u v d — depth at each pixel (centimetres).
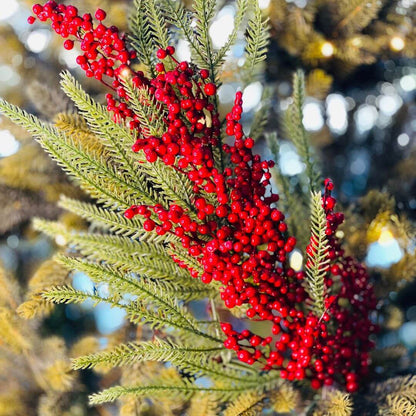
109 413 129
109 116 95
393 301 132
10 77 135
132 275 102
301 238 113
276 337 133
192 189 99
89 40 96
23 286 135
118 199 99
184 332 102
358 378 110
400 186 132
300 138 114
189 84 96
